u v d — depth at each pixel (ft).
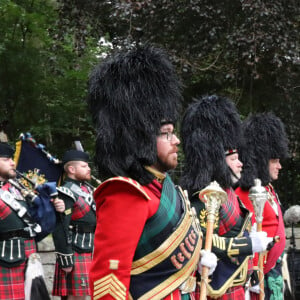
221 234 23.48
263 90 55.42
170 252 16.78
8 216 31.60
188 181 24.72
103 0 54.44
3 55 62.03
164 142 17.57
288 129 54.54
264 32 49.01
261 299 26.81
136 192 16.19
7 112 64.34
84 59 64.23
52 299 44.11
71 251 36.17
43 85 64.39
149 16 51.34
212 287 22.70
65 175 39.75
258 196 24.86
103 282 15.94
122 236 15.97
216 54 54.03
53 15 65.57
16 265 31.48
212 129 25.31
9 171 32.45
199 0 50.29
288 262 39.78
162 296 16.63
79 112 65.36
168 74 18.10
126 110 17.12
